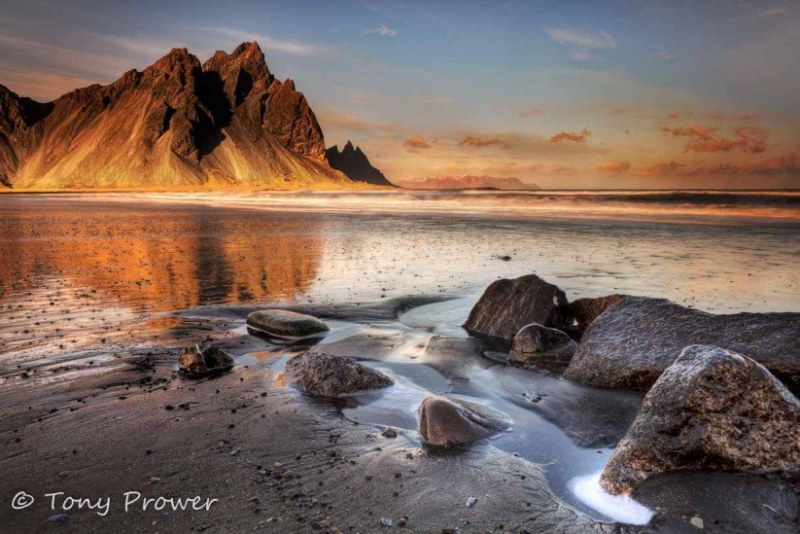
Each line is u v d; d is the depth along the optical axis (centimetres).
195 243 2306
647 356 656
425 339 894
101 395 638
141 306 1123
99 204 7275
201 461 475
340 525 378
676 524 375
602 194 6078
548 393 652
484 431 535
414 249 2036
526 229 2805
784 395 451
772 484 406
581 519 389
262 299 1188
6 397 629
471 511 398
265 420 568
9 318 1019
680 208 4225
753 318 633
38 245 2234
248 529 373
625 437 472
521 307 941
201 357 730
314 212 4888
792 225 2772
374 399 633
